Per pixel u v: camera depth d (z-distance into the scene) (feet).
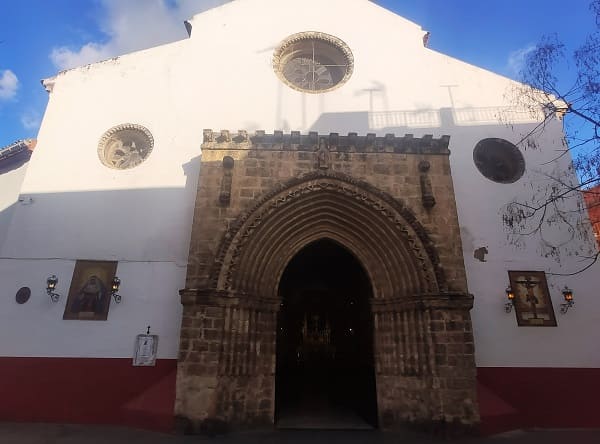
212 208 44.06
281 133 47.14
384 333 44.16
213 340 39.11
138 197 49.08
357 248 47.83
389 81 57.41
